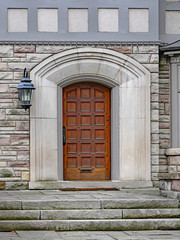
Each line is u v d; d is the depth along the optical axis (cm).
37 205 920
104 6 1228
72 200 933
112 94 1255
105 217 913
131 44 1230
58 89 1235
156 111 1237
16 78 1211
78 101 1261
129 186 1220
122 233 863
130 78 1235
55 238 805
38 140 1210
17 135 1205
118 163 1241
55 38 1218
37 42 1211
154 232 875
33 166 1205
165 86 1265
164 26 1271
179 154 1032
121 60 1228
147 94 1232
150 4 1239
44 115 1214
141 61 1233
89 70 1227
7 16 1214
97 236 830
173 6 1270
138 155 1234
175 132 1262
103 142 1264
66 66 1222
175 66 1264
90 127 1262
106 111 1265
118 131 1243
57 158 1226
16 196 1023
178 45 1245
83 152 1261
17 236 818
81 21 1229
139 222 898
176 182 975
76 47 1220
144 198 969
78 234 849
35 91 1210
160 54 1267
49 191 1166
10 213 895
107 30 1231
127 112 1236
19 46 1212
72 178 1256
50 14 1223
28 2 1216
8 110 1205
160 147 1259
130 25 1236
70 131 1259
